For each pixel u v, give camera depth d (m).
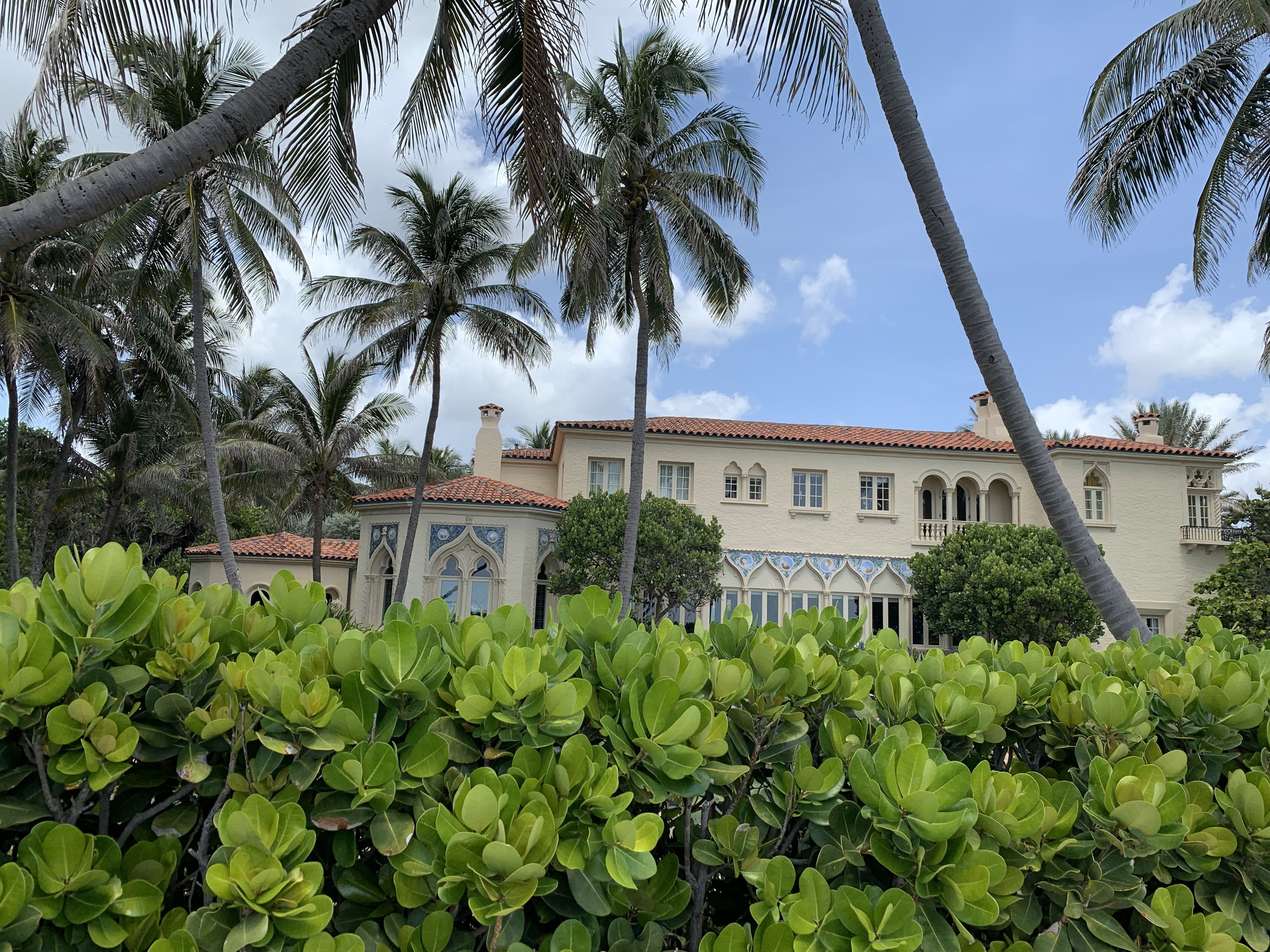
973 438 33.31
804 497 31.38
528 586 27.08
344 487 31.78
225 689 2.23
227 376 34.47
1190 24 12.68
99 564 2.21
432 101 8.95
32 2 5.82
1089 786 2.67
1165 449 31.47
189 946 1.82
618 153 19.58
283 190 20.44
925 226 7.07
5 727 2.00
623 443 30.39
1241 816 2.68
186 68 18.41
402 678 2.27
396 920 2.06
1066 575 24.97
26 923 1.78
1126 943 2.36
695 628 3.37
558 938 1.96
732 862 2.36
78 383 28.44
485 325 26.48
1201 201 15.47
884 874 2.37
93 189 5.36
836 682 2.77
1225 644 4.38
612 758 2.30
